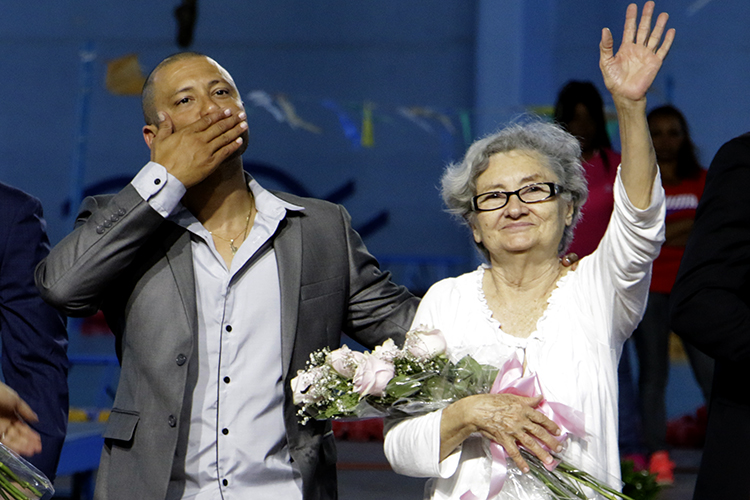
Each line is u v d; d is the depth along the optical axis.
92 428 16.34
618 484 7.72
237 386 8.83
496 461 7.62
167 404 8.61
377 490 18.33
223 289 8.94
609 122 35.03
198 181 8.68
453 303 8.51
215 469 8.73
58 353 9.63
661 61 7.66
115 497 8.63
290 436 8.94
